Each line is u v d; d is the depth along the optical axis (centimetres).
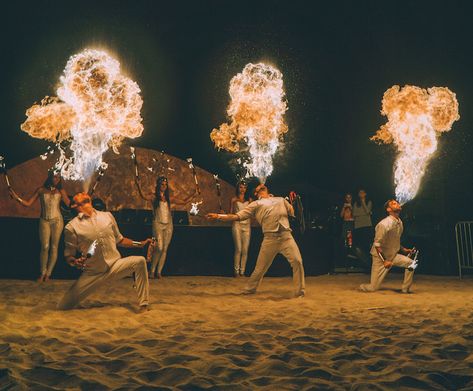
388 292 847
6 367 365
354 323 545
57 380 345
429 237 1262
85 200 620
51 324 525
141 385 335
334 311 624
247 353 418
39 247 1048
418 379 345
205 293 813
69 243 607
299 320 561
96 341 458
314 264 1210
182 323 540
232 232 1109
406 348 440
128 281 970
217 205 1451
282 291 848
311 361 393
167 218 1045
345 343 453
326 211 1442
